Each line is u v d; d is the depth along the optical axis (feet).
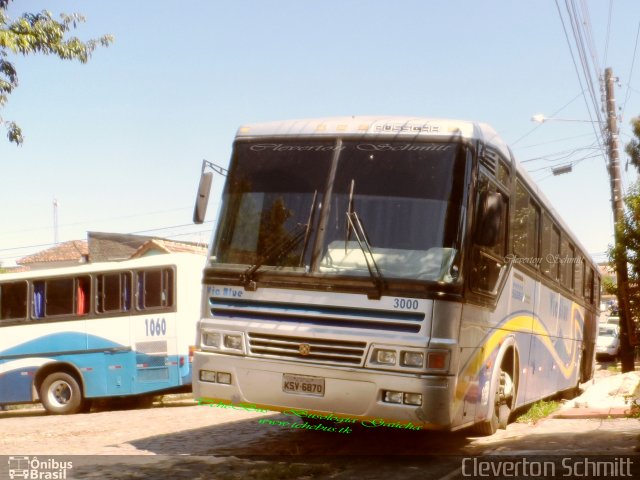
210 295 29.68
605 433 34.45
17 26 45.01
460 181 28.32
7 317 64.85
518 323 37.27
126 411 60.49
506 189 33.81
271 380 28.04
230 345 28.91
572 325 57.31
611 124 85.35
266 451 32.22
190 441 36.29
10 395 63.98
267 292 28.60
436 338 26.66
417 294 26.91
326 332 27.40
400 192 28.50
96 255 174.60
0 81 45.65
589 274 68.95
